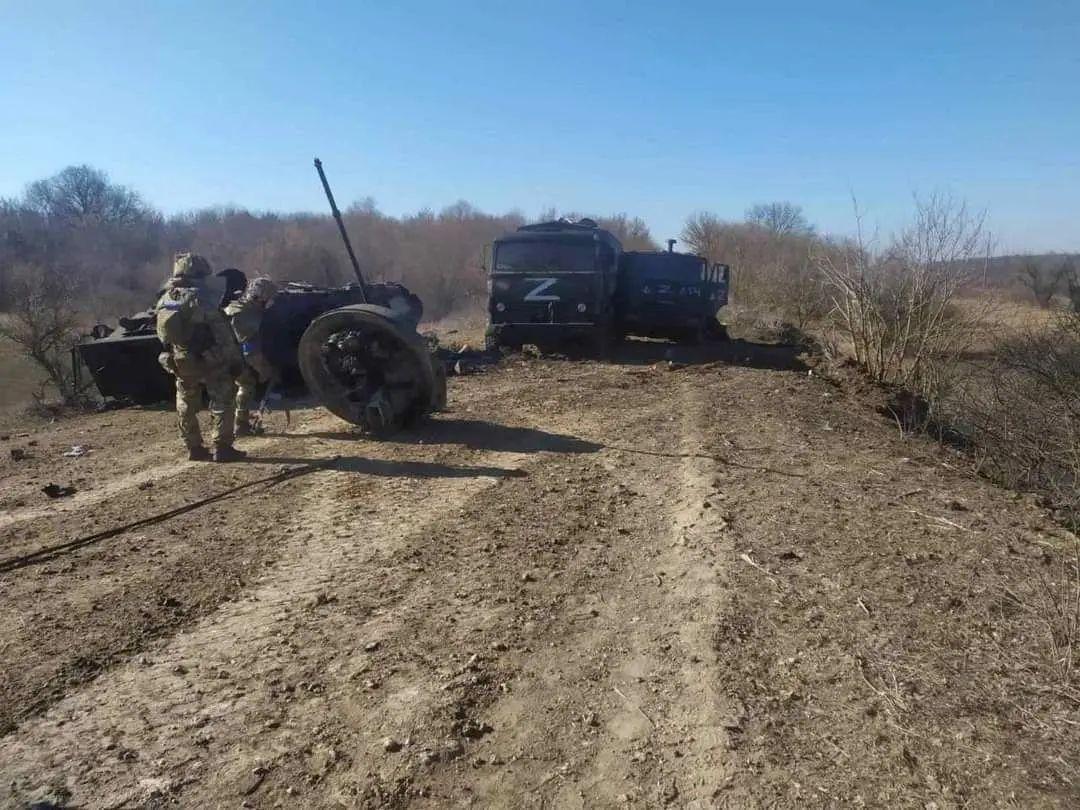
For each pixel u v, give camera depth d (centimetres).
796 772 325
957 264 1262
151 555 559
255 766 328
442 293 4625
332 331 906
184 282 801
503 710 368
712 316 1998
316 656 416
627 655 416
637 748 341
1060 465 834
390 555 553
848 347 1650
